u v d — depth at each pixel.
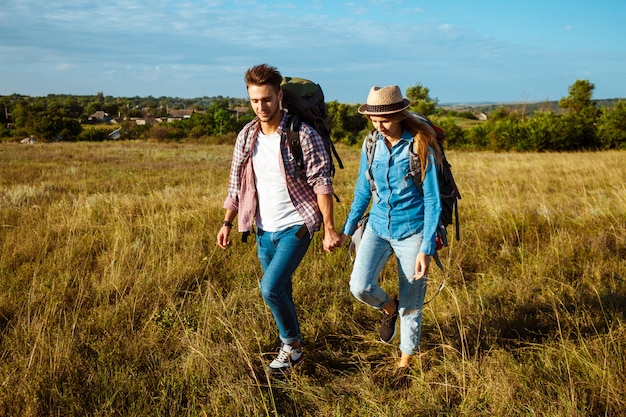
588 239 5.63
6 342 3.25
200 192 9.88
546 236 5.98
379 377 3.08
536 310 3.91
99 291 4.07
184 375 2.90
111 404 2.61
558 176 12.36
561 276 4.54
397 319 3.51
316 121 2.87
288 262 2.90
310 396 2.79
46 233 5.59
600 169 12.65
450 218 2.88
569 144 28.80
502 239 5.88
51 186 10.66
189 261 4.84
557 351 3.08
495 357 3.08
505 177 11.70
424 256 2.77
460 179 11.48
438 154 2.75
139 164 18.78
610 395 2.65
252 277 4.61
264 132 2.88
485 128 33.41
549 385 2.74
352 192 10.33
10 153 24.22
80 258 5.03
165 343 3.31
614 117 28.50
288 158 2.83
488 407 2.66
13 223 6.56
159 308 3.87
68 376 2.84
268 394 2.82
